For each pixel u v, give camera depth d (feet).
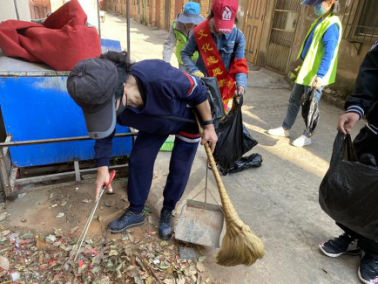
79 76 4.42
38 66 8.26
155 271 6.66
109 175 6.40
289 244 7.74
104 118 4.66
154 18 52.75
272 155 12.23
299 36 21.63
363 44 17.20
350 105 6.15
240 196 9.47
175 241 7.49
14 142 7.75
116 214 8.17
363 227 6.10
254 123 15.46
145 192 7.39
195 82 5.80
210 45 9.00
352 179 5.98
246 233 5.62
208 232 7.24
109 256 6.87
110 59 5.07
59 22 9.75
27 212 8.02
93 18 17.03
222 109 6.96
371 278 6.72
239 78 9.16
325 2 11.24
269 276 6.83
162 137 6.80
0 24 8.45
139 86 5.38
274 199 9.47
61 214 8.01
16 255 6.78
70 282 6.30
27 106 8.02
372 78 5.97
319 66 11.50
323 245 7.50
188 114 6.38
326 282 6.80
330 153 12.71
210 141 6.41
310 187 10.26
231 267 6.95
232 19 8.20
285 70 24.18
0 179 8.32
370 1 16.89
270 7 24.84
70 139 8.34
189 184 9.85
